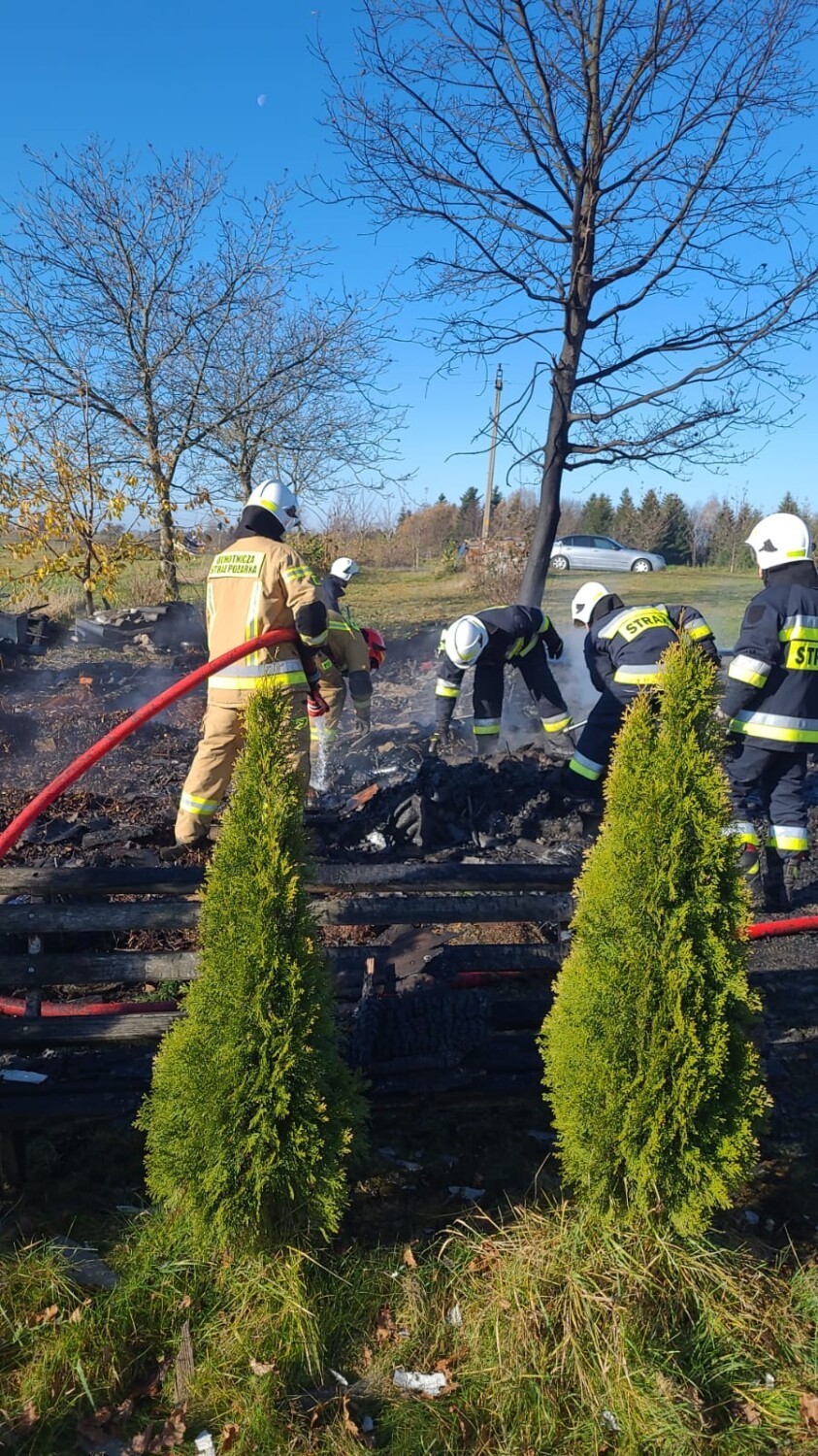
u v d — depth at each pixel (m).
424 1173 3.22
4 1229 2.84
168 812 5.62
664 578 25.34
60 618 13.98
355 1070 3.08
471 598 19.06
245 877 2.64
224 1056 2.60
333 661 6.75
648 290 8.24
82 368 15.06
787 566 4.64
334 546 23.47
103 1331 2.47
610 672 5.55
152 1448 2.23
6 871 3.50
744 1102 2.68
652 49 7.48
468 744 7.45
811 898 5.19
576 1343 2.42
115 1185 3.13
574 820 5.70
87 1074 3.21
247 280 15.86
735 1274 2.67
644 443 8.28
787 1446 2.27
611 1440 2.28
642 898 2.71
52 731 7.86
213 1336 2.50
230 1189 2.59
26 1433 2.24
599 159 7.94
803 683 4.61
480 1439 2.28
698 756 2.72
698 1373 2.43
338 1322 2.55
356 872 3.63
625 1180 2.71
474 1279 2.64
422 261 8.38
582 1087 2.71
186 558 15.60
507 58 7.84
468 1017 3.28
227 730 4.42
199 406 16.12
